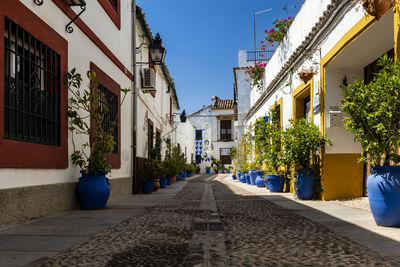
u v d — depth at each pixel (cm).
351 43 661
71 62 664
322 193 798
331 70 796
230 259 315
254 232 436
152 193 1116
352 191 795
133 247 358
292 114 1041
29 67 520
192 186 1480
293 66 1012
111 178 866
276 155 1083
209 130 3941
